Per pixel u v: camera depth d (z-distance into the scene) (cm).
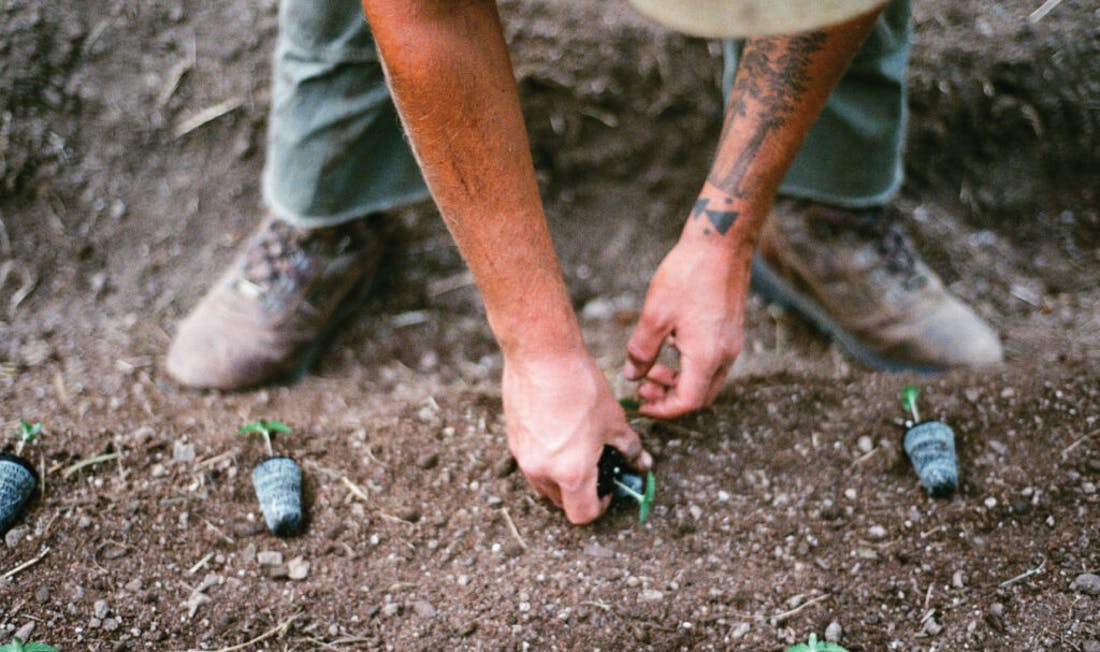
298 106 175
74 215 225
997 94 228
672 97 232
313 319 201
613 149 237
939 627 151
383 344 217
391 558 163
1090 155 229
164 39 234
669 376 165
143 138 230
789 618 153
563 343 146
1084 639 147
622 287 232
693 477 174
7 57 226
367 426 186
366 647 151
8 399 192
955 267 226
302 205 187
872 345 201
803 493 172
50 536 163
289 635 153
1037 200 232
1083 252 228
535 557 163
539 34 231
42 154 226
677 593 156
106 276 221
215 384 197
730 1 82
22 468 167
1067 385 184
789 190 193
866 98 175
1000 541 163
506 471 175
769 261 213
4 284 217
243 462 176
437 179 128
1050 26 227
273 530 163
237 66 232
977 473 173
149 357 206
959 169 234
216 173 230
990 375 188
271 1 236
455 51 117
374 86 174
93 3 234
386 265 227
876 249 199
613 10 234
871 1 81
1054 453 174
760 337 216
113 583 158
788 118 140
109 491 170
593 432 151
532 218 134
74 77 230
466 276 231
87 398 194
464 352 219
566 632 151
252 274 197
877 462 175
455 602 156
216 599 156
